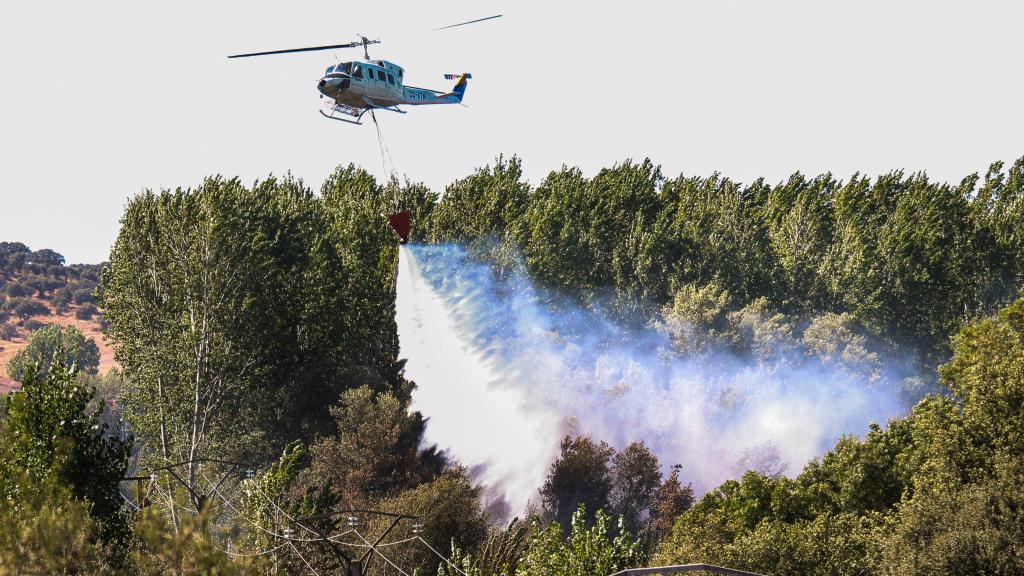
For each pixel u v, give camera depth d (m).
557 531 39.62
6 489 36.31
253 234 97.12
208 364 86.88
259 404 91.31
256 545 40.00
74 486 38.44
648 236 128.12
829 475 54.53
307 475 76.44
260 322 92.31
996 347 47.94
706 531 47.16
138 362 87.50
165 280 90.56
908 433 52.75
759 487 53.47
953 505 39.97
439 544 58.31
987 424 43.81
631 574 19.42
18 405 39.47
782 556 41.16
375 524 56.59
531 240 125.81
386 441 79.69
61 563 26.44
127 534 39.59
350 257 109.12
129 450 41.88
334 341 100.56
